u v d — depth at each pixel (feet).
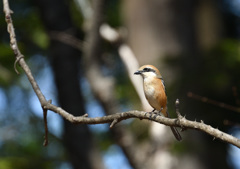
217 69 43.96
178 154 41.70
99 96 42.27
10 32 21.99
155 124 42.75
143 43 46.42
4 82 52.75
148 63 45.62
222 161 43.39
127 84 52.06
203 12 50.55
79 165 44.45
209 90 42.63
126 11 48.73
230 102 42.22
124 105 50.62
